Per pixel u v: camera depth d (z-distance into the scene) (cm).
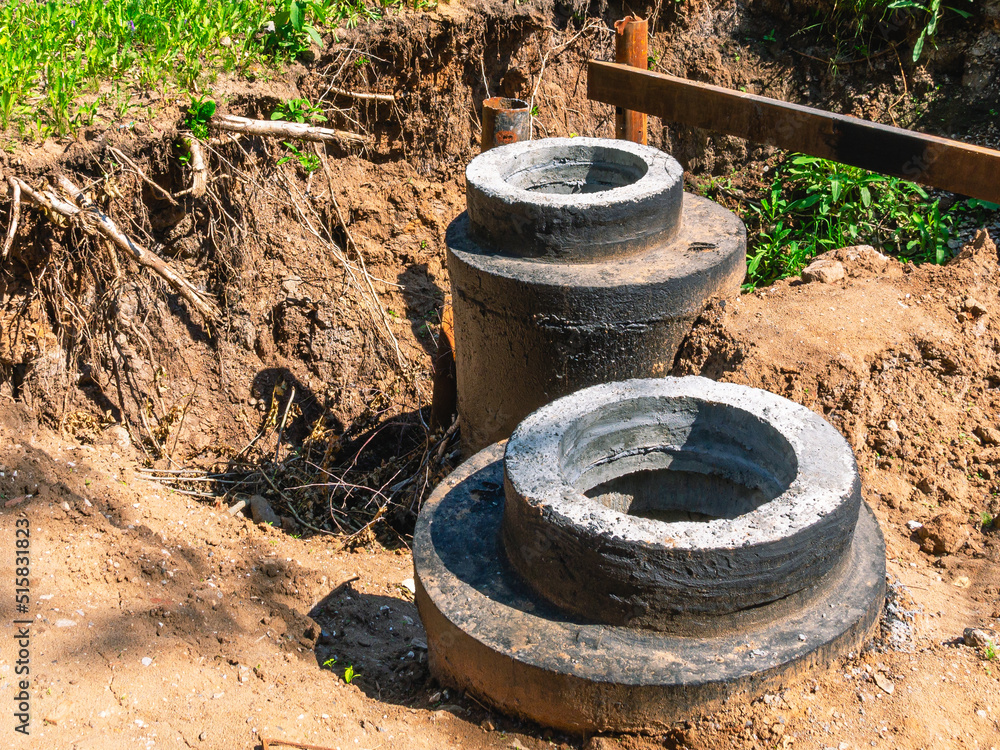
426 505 651
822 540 594
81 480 722
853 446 696
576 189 780
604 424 634
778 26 955
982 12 901
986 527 674
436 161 917
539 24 919
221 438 809
